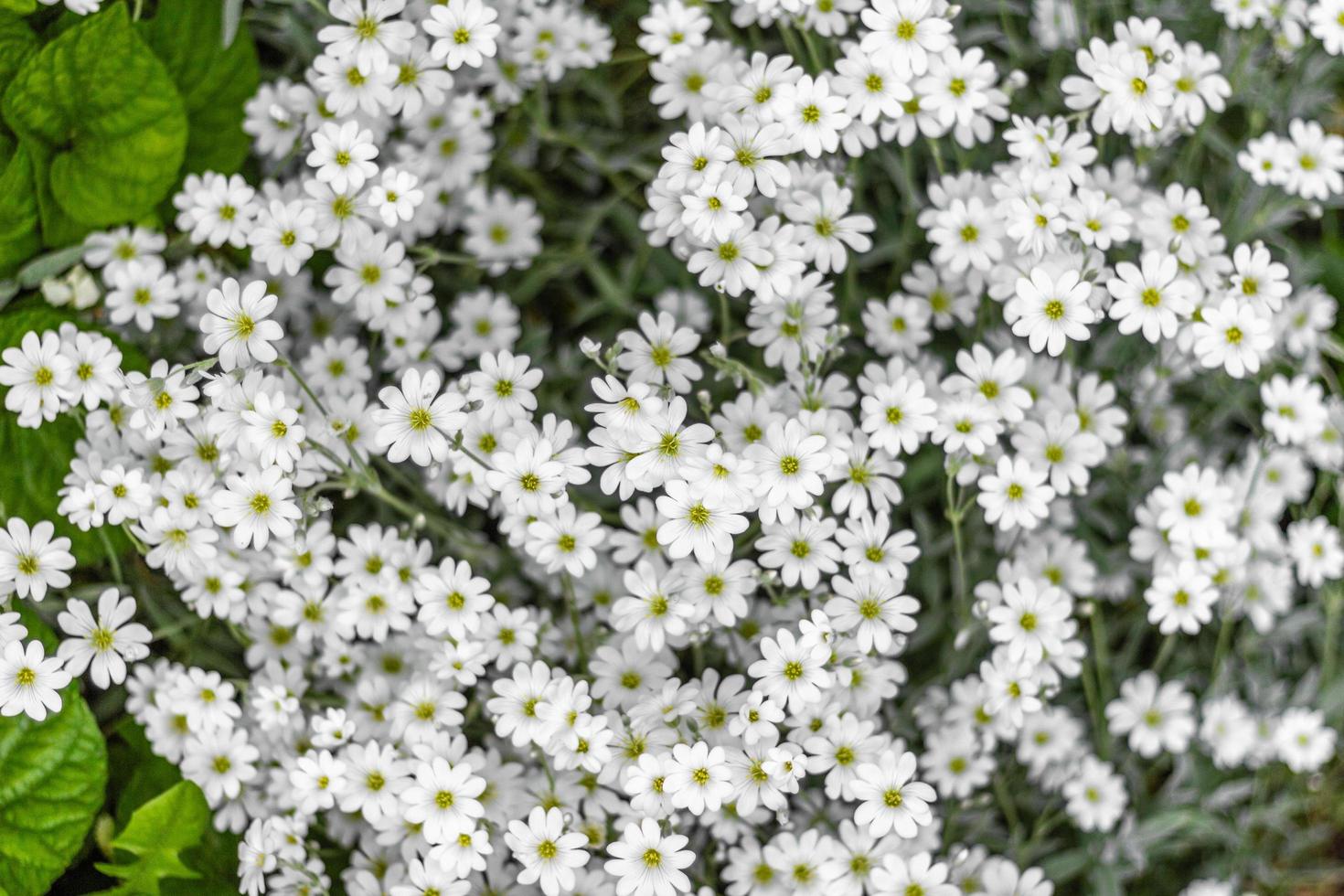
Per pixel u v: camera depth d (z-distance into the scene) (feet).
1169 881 3.03
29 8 2.83
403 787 2.77
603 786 2.78
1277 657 3.02
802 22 2.81
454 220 2.96
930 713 2.88
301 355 2.90
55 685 2.75
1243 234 2.93
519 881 2.74
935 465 2.88
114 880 2.86
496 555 2.87
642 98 3.04
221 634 2.88
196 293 2.86
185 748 2.82
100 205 2.87
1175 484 2.85
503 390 2.75
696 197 2.73
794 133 2.76
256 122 2.88
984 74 2.80
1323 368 2.99
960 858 2.79
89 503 2.75
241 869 2.78
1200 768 2.99
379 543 2.80
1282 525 3.05
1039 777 2.94
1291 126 2.89
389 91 2.80
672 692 2.74
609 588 2.84
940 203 2.83
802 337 2.80
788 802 2.83
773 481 2.72
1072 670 2.83
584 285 3.03
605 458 2.72
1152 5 2.94
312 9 2.89
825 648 2.72
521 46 2.90
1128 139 2.94
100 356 2.77
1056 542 2.88
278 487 2.73
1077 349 2.92
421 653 2.83
